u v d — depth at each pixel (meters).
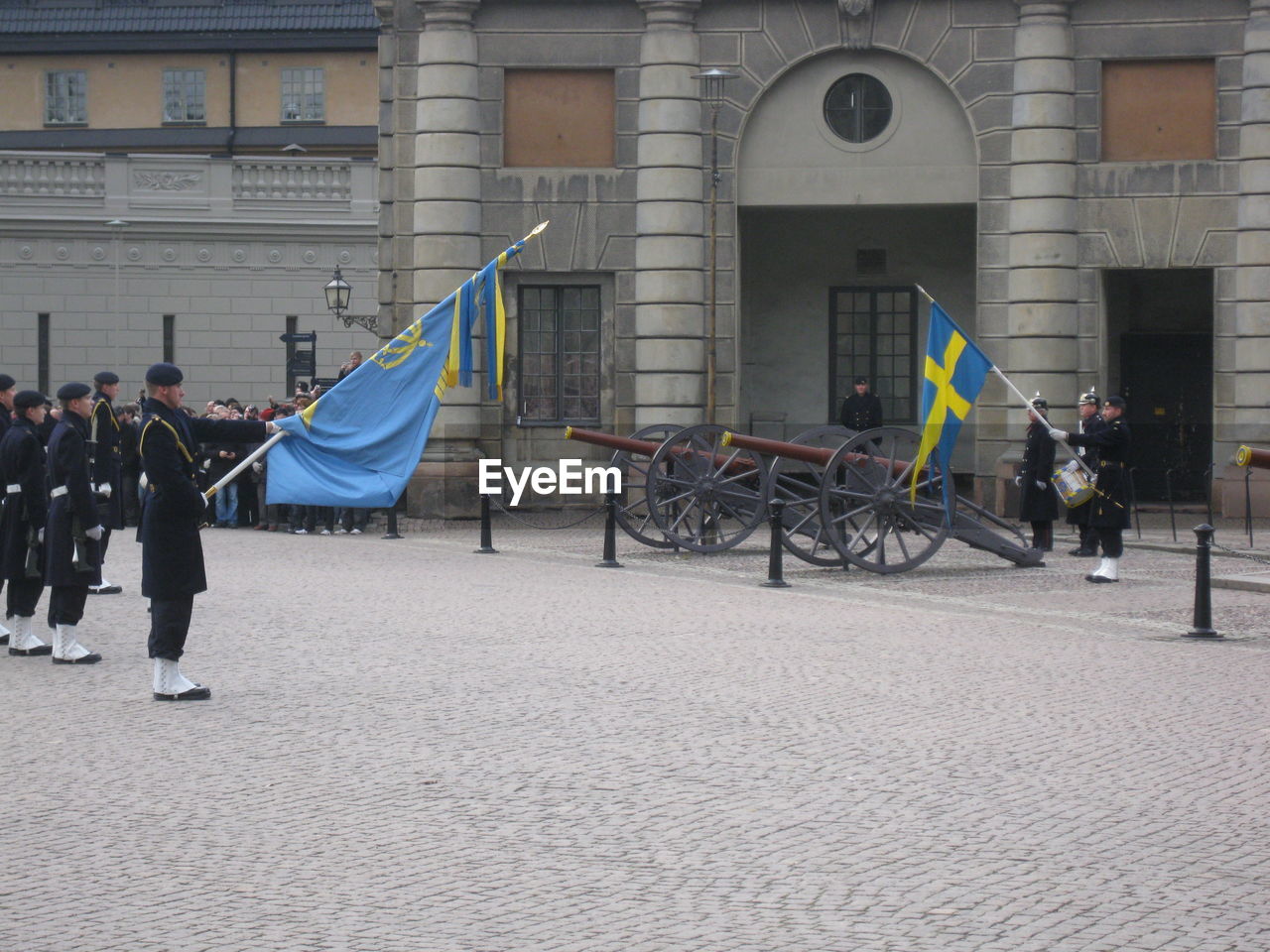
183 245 42.66
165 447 12.52
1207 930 7.41
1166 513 30.66
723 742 11.13
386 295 31.02
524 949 7.15
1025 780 10.14
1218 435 29.39
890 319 33.88
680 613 17.59
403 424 16.89
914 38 29.86
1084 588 20.33
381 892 7.93
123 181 42.53
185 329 42.69
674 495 24.28
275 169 42.91
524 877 8.18
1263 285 29.02
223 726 11.66
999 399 29.69
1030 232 29.47
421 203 30.36
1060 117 29.44
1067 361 29.52
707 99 30.25
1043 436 24.77
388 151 30.88
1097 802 9.63
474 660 14.36
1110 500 20.80
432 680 13.39
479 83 30.42
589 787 9.91
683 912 7.64
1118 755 10.85
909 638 15.92
